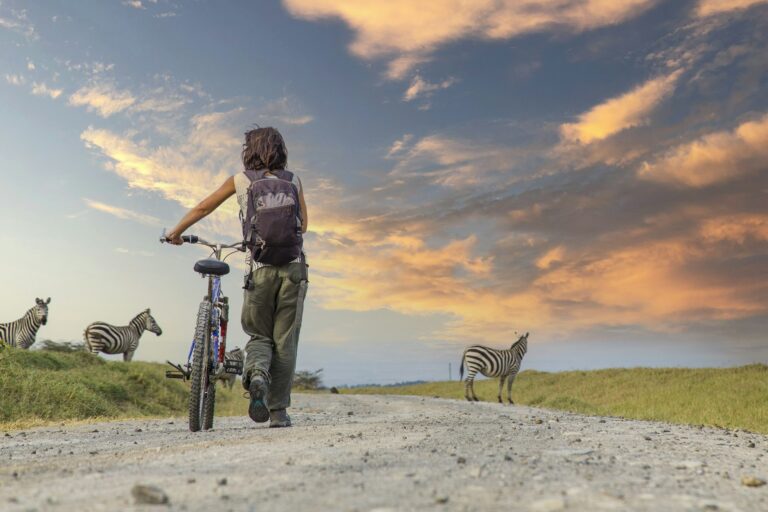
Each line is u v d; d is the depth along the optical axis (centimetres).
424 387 3083
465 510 187
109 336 1909
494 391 2442
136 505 187
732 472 298
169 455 313
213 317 526
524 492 214
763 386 1741
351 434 425
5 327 1841
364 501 196
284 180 456
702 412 1452
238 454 310
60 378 1147
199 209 473
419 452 316
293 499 198
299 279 462
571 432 492
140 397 1350
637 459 322
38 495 207
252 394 458
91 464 287
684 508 202
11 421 878
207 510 182
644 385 2059
